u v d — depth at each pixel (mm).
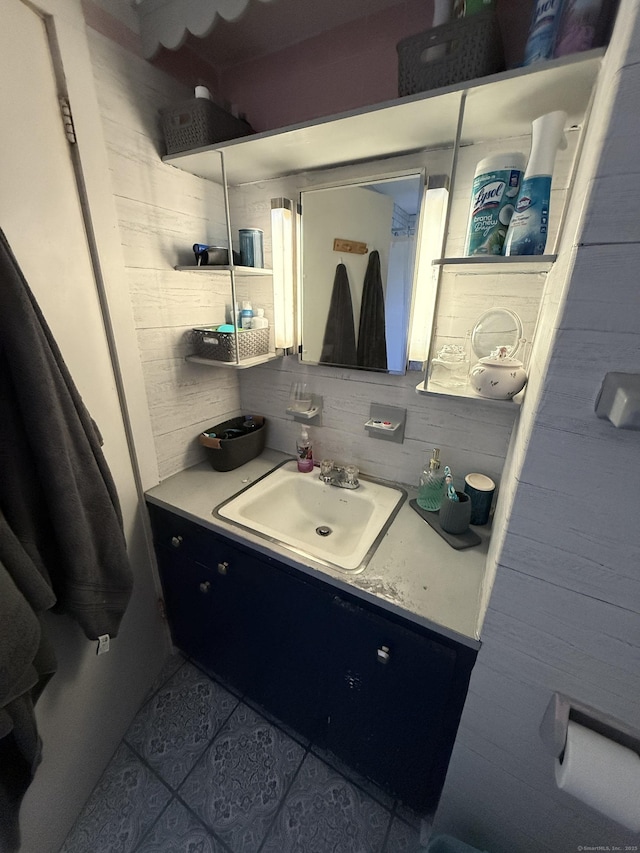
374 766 1051
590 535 537
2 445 713
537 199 658
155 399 1168
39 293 825
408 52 689
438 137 855
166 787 1115
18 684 685
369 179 1000
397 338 1101
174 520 1161
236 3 769
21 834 878
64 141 827
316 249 1138
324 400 1319
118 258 974
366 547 983
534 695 689
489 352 947
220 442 1278
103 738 1143
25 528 759
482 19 611
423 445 1191
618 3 531
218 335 1146
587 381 478
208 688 1392
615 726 626
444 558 948
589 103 663
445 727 865
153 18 883
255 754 1196
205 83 1107
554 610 606
